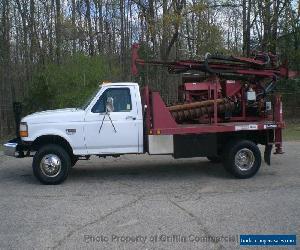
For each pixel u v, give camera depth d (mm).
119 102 10789
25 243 6664
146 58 28422
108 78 23922
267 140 11484
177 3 28172
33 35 29625
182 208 8359
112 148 10750
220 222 7449
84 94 22281
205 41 29594
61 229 7277
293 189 9742
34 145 10930
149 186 10367
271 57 12117
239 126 10984
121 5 31094
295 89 28984
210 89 11789
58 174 10680
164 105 10727
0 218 7980
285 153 15062
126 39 31000
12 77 29594
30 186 10617
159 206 8539
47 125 10602
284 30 30656
